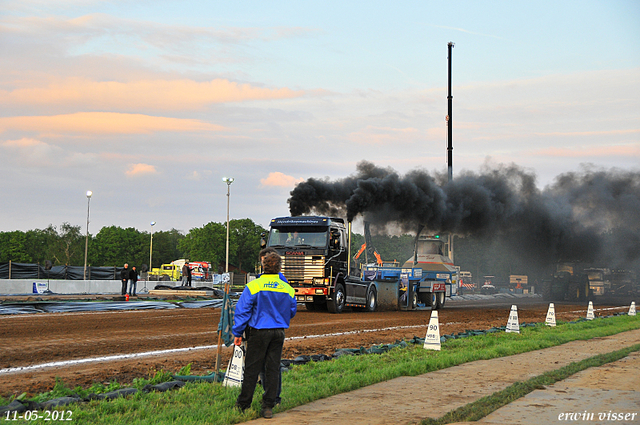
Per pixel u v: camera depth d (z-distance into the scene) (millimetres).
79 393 7316
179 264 76375
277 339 6871
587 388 8625
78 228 128750
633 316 26266
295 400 7410
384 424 6371
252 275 24516
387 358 11234
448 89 50125
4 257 114938
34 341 13273
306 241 24438
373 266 29672
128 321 18875
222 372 8695
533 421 6559
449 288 34906
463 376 9672
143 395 7359
